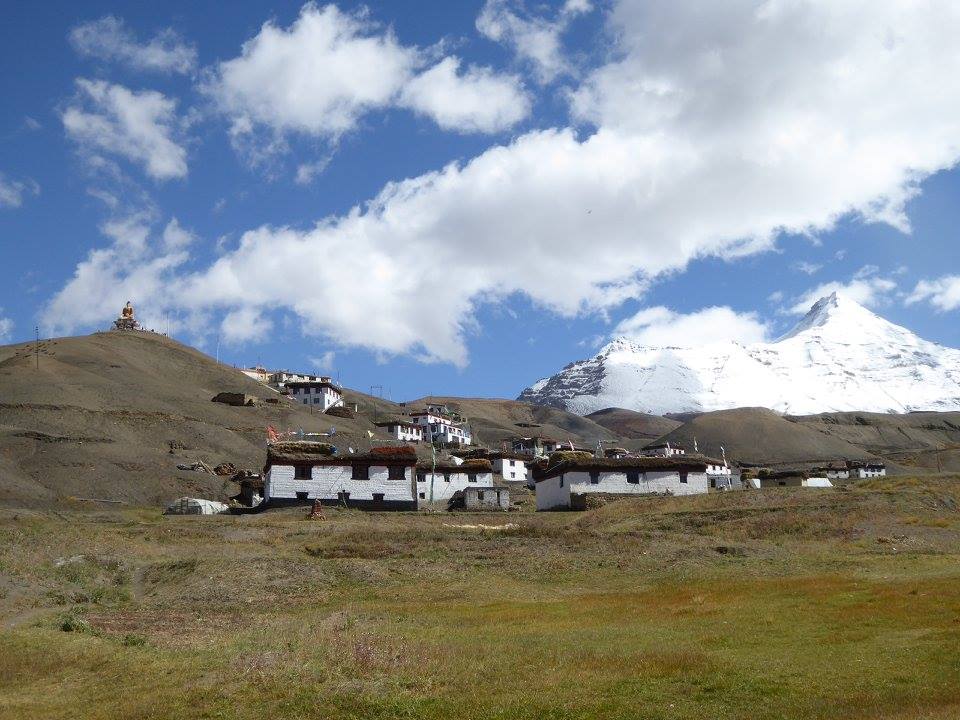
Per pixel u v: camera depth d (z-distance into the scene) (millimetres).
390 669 25469
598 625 33500
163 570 48438
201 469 118250
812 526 62656
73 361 180000
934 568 44844
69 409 134000
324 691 23484
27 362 164625
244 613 40031
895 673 22719
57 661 28500
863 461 195250
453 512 80312
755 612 34250
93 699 24453
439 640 30438
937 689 21031
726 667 24281
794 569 47531
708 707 20812
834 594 37250
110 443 119312
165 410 151625
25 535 54469
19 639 31156
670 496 82375
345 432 174625
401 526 68500
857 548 55031
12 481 93250
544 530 60406
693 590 41875
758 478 112000
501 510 85000
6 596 40219
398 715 21625
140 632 34156
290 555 53156
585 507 83062
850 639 27797
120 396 153250
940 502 69000
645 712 20672
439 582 47000
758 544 56750
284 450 84312
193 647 30203
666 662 24969
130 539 56938
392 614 38594
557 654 26859
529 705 21609
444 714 21516
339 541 57969
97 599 42844
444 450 159625
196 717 22219
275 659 26641
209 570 47500
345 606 41250
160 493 103312
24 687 26062
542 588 45875
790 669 23781
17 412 129500
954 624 28781
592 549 54969
